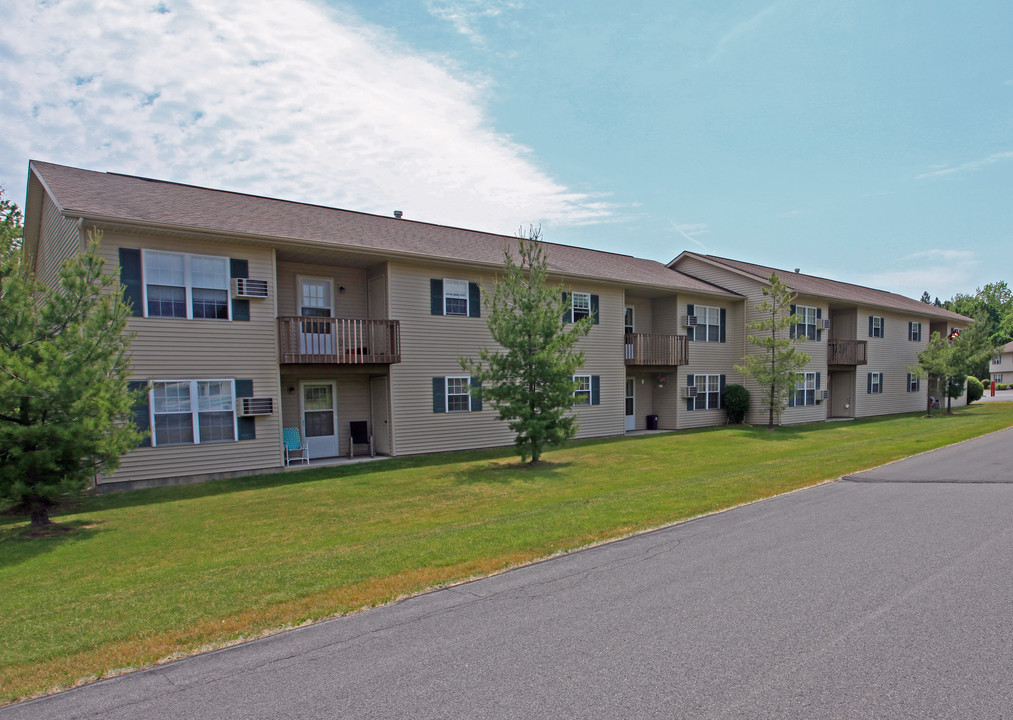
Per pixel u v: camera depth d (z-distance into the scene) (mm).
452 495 11219
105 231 12219
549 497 10703
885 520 7887
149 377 12625
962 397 35469
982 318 29844
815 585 5539
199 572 6762
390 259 15859
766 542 6988
